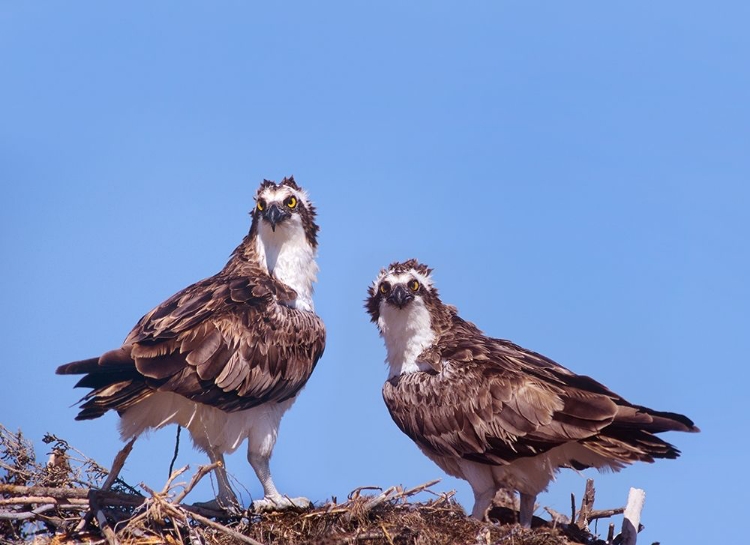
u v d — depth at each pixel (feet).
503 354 50.03
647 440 45.37
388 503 45.16
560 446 47.93
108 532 41.04
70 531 42.55
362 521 43.96
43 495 43.21
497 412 47.70
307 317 53.01
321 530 43.98
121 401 44.80
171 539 41.27
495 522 49.96
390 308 51.78
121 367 45.32
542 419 46.70
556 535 43.39
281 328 51.03
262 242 54.70
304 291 54.29
